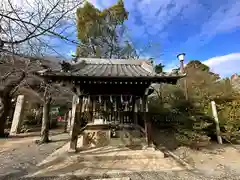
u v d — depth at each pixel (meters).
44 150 6.33
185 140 5.88
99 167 4.05
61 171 3.84
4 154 5.74
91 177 3.49
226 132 6.73
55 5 2.68
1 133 9.92
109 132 6.03
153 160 4.52
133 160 4.52
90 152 4.95
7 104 10.21
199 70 11.36
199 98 7.54
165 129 7.84
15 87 9.38
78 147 5.60
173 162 4.41
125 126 6.34
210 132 6.91
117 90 5.53
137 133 6.30
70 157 4.51
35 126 14.74
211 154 5.35
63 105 15.98
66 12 2.81
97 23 13.85
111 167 4.04
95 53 13.60
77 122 5.18
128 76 4.51
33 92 9.58
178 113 7.06
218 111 7.41
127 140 6.08
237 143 6.69
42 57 4.44
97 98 6.57
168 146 6.13
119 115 6.43
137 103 6.59
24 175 3.67
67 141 8.05
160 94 10.10
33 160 4.95
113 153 4.79
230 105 7.57
